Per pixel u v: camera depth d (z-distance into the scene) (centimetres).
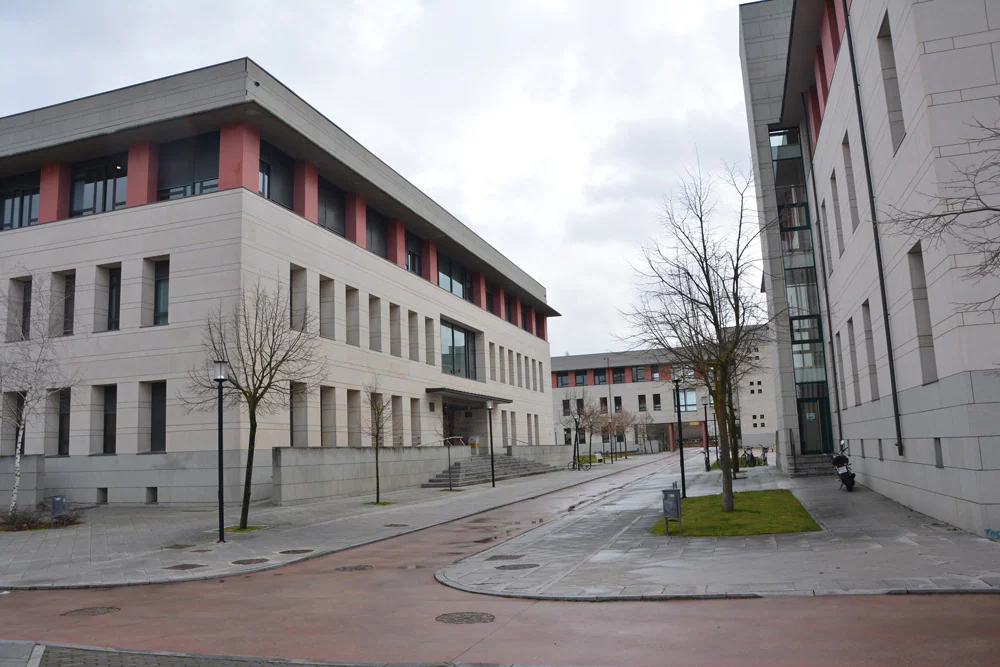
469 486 3803
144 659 837
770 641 800
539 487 3681
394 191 3900
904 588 998
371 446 3419
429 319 4469
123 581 1399
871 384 2255
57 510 2247
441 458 4091
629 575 1249
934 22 1484
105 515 2602
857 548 1359
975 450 1398
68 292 3178
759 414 8688
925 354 1686
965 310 1353
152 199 3047
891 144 1755
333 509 2661
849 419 2719
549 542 1745
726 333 2138
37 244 3177
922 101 1492
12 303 3170
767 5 3628
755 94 3572
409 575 1404
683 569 1272
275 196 3180
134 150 3078
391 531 2088
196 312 2855
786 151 3519
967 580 1027
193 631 982
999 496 1377
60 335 3111
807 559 1282
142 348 2931
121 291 3000
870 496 2212
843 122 2262
